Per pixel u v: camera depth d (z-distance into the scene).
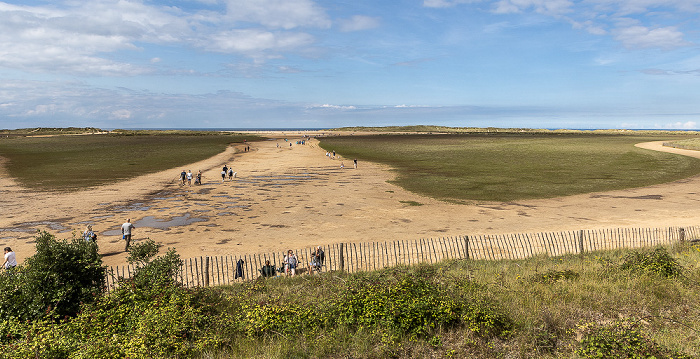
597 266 15.04
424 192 39.84
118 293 11.82
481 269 15.85
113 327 10.44
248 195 38.94
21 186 44.00
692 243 19.61
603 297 11.43
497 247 21.22
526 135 168.62
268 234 24.94
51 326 10.16
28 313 10.83
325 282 14.62
